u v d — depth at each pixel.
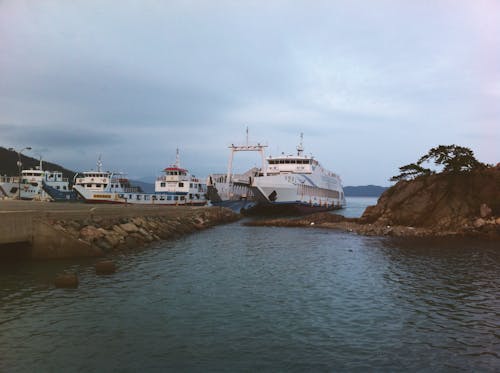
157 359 12.59
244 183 91.31
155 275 24.12
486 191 53.88
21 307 17.27
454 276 25.27
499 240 44.56
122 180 73.25
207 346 13.67
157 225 44.31
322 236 47.97
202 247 37.03
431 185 58.03
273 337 14.59
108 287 20.91
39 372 11.59
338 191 119.94
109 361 12.39
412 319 16.81
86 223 33.62
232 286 22.02
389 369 12.17
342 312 17.66
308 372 11.90
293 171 90.69
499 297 20.31
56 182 86.50
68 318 16.06
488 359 12.98
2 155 184.62
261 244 40.09
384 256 33.16
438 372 12.03
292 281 23.52
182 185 74.44
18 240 25.80
